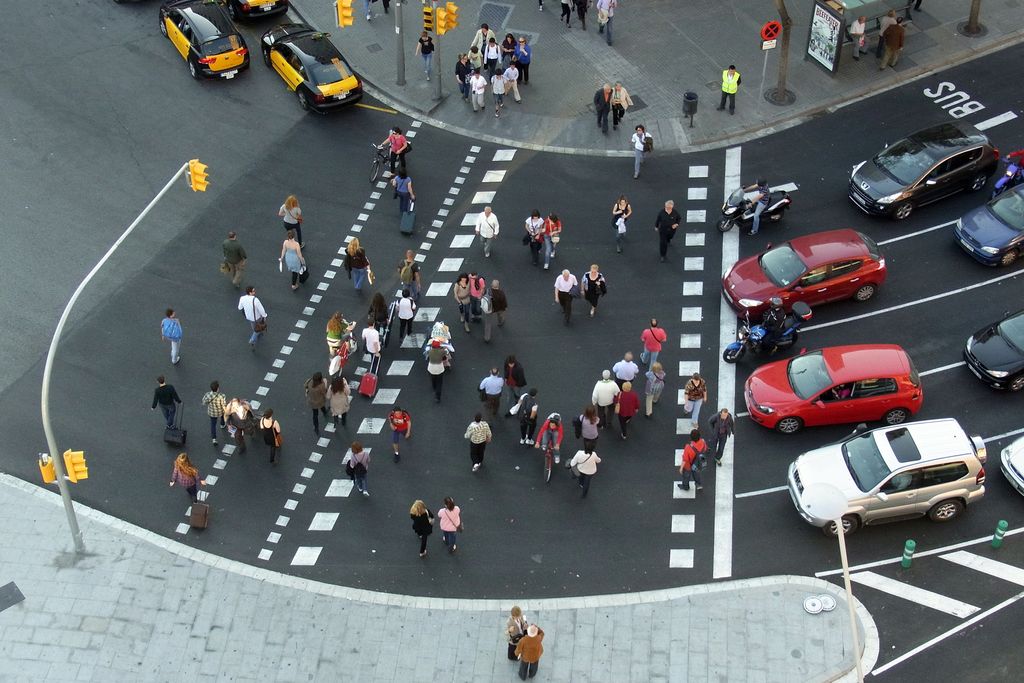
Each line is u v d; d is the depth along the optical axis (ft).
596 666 84.58
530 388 103.65
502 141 129.80
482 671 84.58
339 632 87.10
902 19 139.33
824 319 109.29
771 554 91.35
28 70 137.49
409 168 126.72
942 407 101.30
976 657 84.23
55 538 92.89
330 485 96.99
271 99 134.62
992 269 112.68
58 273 114.01
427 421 101.65
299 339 108.68
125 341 108.06
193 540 93.15
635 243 117.50
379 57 141.18
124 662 85.25
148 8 147.43
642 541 92.63
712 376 104.58
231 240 109.60
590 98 134.31
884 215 117.39
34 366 105.81
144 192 122.83
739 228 118.01
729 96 129.90
